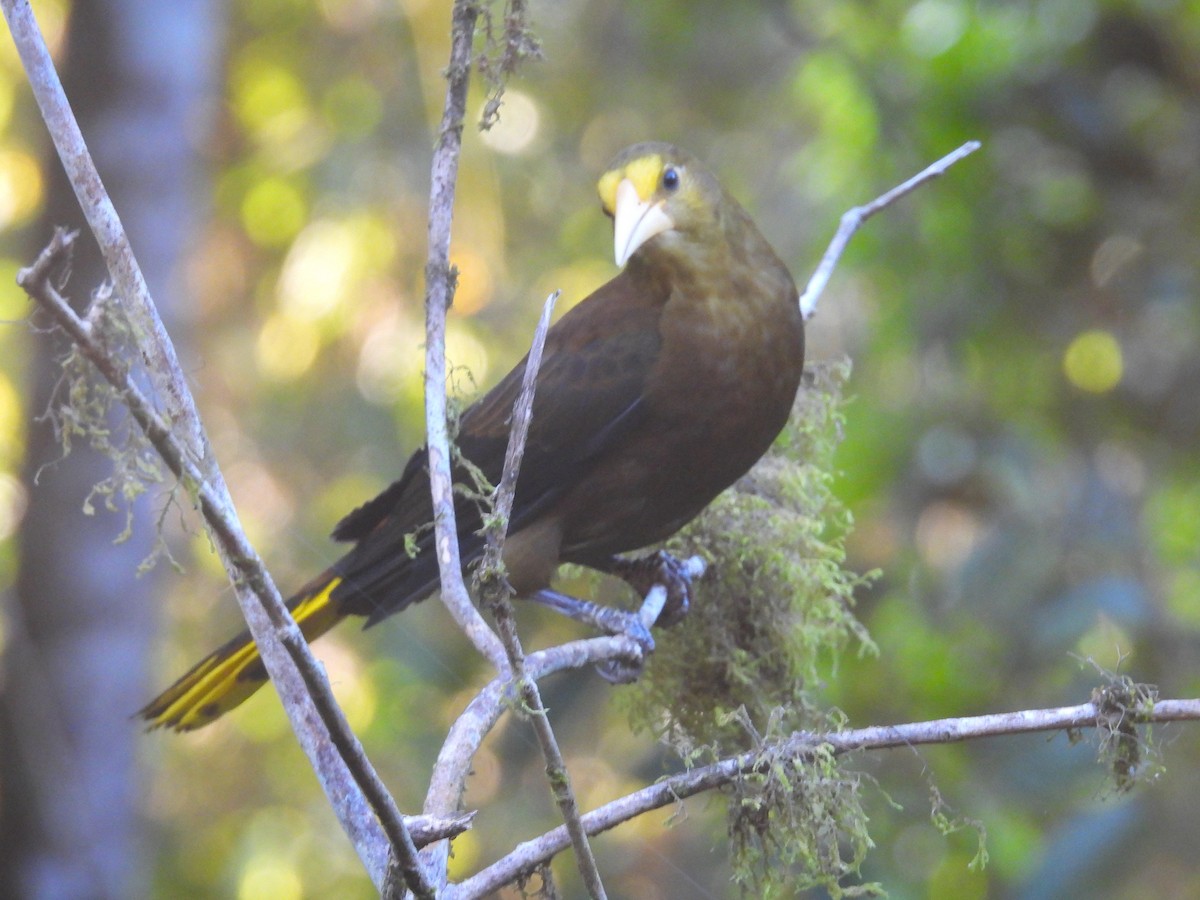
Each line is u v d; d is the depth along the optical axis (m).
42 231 11.09
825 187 12.38
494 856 11.88
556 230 15.24
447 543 4.43
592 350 6.86
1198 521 11.30
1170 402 11.70
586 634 12.74
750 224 6.83
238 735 16.05
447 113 4.69
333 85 15.84
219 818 15.91
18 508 11.69
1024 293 11.60
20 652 11.34
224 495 4.09
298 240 15.71
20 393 14.08
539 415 6.87
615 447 6.80
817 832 4.83
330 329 15.73
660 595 6.57
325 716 3.47
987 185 11.39
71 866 11.33
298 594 7.23
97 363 3.29
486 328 14.60
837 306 13.65
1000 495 11.45
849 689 10.57
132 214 11.67
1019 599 10.84
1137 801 9.64
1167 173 11.49
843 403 7.61
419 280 15.57
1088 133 11.27
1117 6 11.19
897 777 9.79
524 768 12.26
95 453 11.30
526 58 4.79
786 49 15.27
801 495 7.20
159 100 11.85
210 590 14.77
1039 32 11.37
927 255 11.58
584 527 6.98
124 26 11.63
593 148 15.48
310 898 15.52
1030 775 9.85
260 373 16.03
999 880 9.88
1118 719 4.63
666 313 6.73
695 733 6.75
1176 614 10.89
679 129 15.49
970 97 11.32
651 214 6.63
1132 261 11.52
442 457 4.52
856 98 11.80
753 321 6.63
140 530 11.57
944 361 11.80
